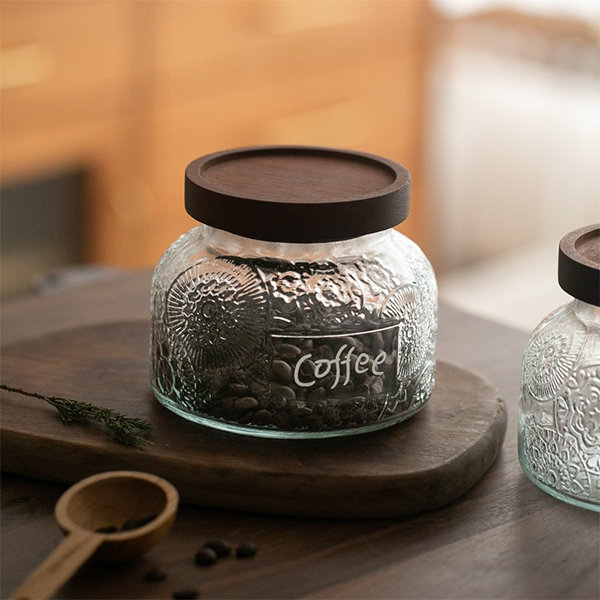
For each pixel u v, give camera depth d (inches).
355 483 32.4
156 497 31.8
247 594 30.5
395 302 33.4
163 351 34.1
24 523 32.4
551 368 32.7
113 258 67.2
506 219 87.2
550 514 32.9
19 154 61.1
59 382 35.7
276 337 32.9
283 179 34.0
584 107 81.7
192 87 65.7
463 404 35.2
